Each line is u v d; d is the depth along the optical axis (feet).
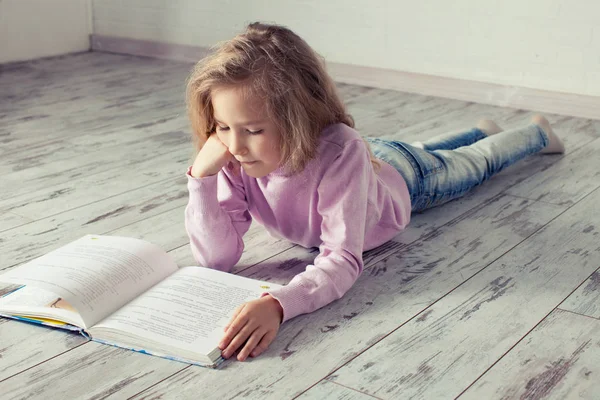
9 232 5.90
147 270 4.65
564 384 3.90
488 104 11.19
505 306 4.75
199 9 14.02
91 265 4.51
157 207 6.55
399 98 11.51
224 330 4.14
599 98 10.22
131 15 14.85
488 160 6.93
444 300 4.83
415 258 5.49
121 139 8.88
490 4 10.96
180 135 9.11
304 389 3.82
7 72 12.91
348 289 4.93
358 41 12.45
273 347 4.22
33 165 7.77
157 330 4.11
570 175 7.50
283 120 4.35
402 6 11.82
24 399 3.70
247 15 13.52
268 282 5.00
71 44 14.97
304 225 5.22
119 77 12.75
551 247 5.72
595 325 4.52
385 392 3.81
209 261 5.10
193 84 4.54
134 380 3.86
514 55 10.94
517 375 3.97
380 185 5.38
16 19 13.75
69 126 9.45
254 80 4.21
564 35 10.44
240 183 5.19
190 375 3.91
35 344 4.20
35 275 4.37
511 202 6.73
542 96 10.69
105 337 4.17
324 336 4.34
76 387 3.81
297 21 13.03
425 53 11.78
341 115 4.89
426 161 6.23
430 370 4.01
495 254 5.58
